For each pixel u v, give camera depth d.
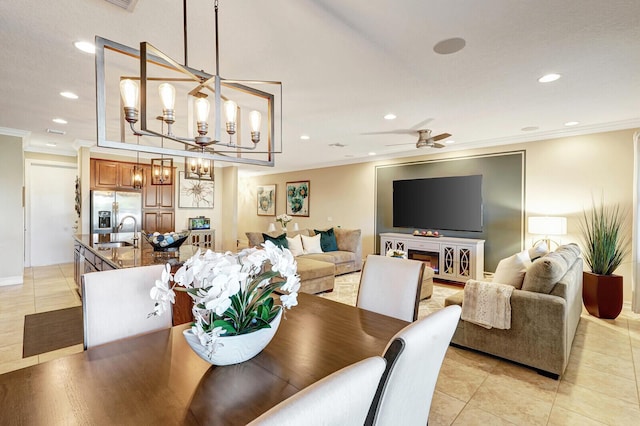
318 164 7.61
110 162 6.19
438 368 1.01
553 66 2.39
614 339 3.00
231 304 1.09
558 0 1.63
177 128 4.20
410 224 5.91
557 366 2.28
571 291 2.59
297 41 2.04
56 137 5.06
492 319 2.51
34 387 0.96
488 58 2.27
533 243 4.64
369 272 2.01
